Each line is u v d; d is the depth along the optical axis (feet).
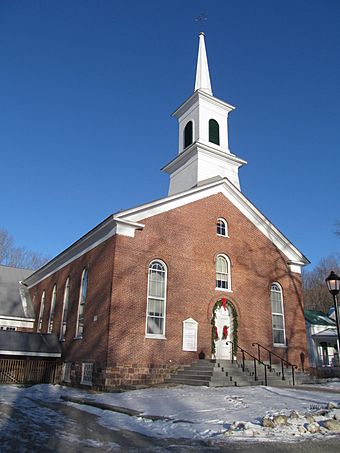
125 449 26.84
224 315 77.15
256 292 82.07
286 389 57.41
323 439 29.19
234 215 84.79
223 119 103.60
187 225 77.10
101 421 37.29
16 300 111.45
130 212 70.03
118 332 63.77
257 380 64.95
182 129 105.70
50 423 35.99
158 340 67.51
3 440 28.91
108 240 70.59
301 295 88.99
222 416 37.68
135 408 43.27
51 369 80.12
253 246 85.25
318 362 137.49
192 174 94.43
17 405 46.85
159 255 71.82
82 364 69.62
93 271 73.56
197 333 72.08
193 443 28.60
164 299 70.54
